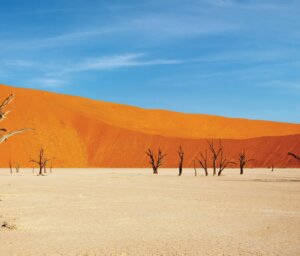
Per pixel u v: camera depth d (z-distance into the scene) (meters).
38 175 73.12
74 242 14.63
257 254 12.77
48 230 16.95
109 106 188.62
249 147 143.75
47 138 142.38
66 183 48.25
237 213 21.92
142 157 141.50
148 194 33.25
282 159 138.75
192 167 138.50
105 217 20.48
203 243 14.46
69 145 143.00
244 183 48.62
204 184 46.62
